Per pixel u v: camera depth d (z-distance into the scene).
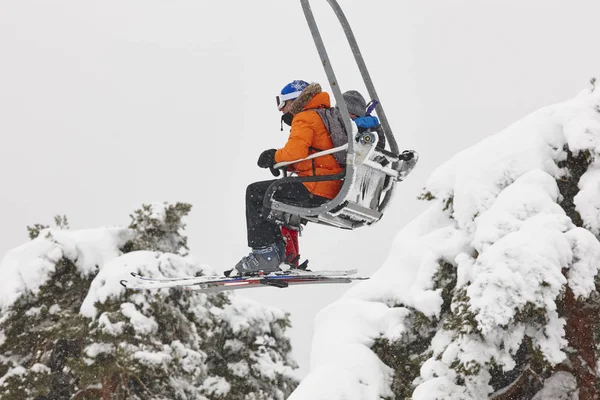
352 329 30.20
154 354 42.84
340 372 28.20
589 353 25.92
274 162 18.95
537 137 29.80
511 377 29.81
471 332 25.34
